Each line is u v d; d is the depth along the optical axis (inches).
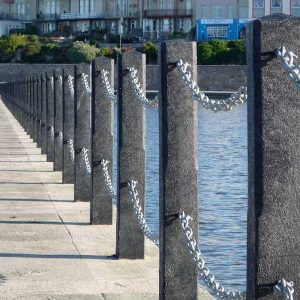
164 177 490.6
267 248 354.6
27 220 808.3
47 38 6299.2
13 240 711.7
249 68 354.6
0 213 848.9
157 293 548.4
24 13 6884.8
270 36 348.5
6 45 5964.6
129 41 5925.2
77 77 920.9
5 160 1406.3
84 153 924.0
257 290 356.5
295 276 355.6
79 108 919.7
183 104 487.5
